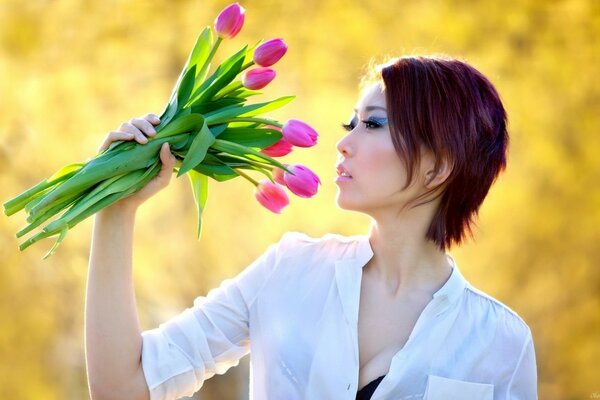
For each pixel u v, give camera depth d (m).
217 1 8.86
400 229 2.54
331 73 8.80
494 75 8.92
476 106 2.54
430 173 2.51
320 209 8.52
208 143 2.26
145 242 8.44
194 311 2.58
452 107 2.49
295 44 8.78
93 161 2.23
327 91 8.77
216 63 8.67
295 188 2.30
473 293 2.58
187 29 8.85
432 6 8.91
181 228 8.48
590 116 9.12
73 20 8.91
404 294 2.54
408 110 2.46
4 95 8.79
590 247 9.16
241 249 8.52
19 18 8.88
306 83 8.77
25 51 8.91
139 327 2.47
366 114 2.51
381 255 2.57
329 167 8.59
